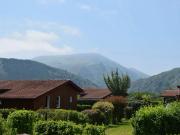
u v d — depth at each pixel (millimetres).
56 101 52031
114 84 85312
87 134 18828
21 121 23719
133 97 68062
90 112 40625
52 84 52562
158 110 24312
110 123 46906
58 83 52969
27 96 47844
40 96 48938
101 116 41938
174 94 76250
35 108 48062
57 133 18391
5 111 39000
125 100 53406
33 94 48344
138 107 57406
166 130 24109
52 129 18516
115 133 35281
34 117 24516
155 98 82812
